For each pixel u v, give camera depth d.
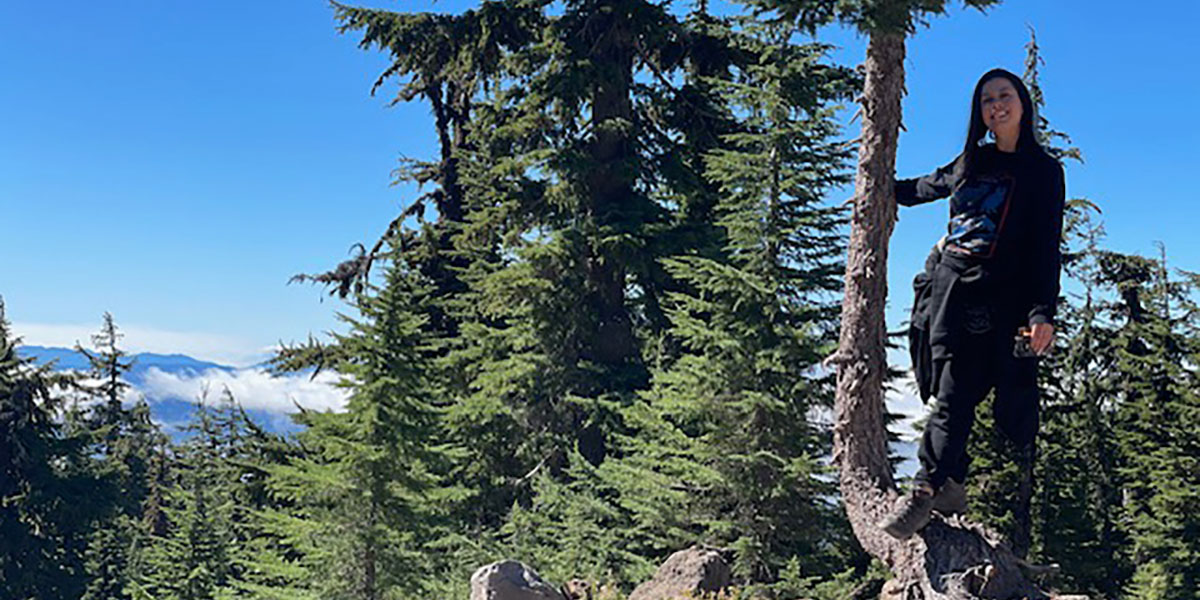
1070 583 24.59
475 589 9.56
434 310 30.45
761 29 18.70
